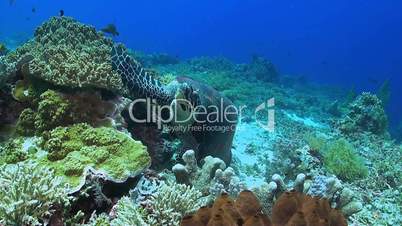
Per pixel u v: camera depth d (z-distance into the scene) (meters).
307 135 9.18
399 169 8.10
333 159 7.45
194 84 5.63
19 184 3.12
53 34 5.04
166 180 4.58
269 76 22.81
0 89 4.47
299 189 4.55
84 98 4.32
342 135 11.13
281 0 105.25
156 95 4.93
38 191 3.15
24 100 4.40
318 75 54.88
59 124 4.18
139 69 4.88
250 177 6.59
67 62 4.39
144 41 72.94
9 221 2.98
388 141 11.32
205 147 5.82
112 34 9.18
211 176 4.57
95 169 3.68
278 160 6.56
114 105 4.56
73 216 3.40
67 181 3.51
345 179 7.32
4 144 4.16
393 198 6.60
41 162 3.78
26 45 4.96
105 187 3.77
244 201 2.51
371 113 11.41
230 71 20.89
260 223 2.14
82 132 4.11
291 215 2.42
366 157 9.16
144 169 3.94
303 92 23.19
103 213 3.62
